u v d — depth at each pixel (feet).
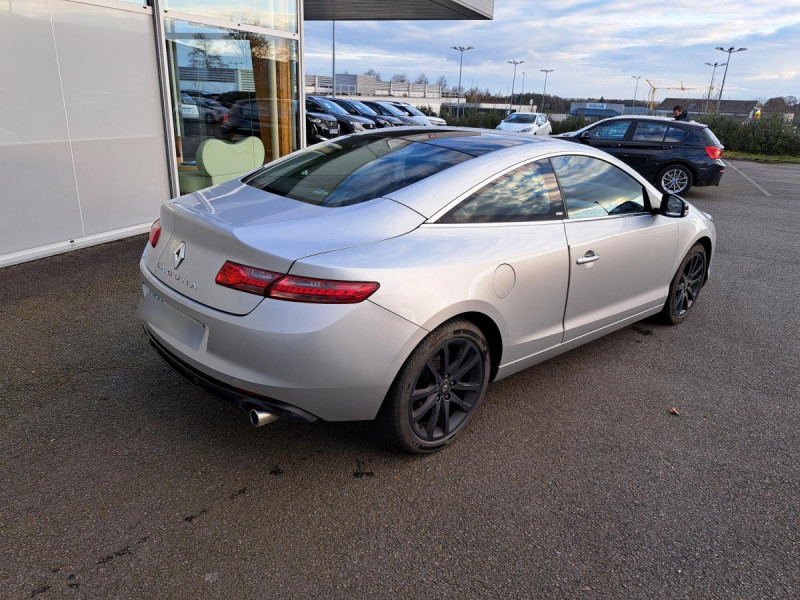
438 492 8.41
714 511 8.34
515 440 9.86
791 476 9.23
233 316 7.48
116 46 19.11
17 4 16.12
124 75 19.57
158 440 9.21
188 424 9.68
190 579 6.66
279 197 9.30
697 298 16.69
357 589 6.68
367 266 7.57
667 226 13.12
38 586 6.44
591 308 11.48
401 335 7.80
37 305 14.24
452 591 6.74
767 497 8.70
